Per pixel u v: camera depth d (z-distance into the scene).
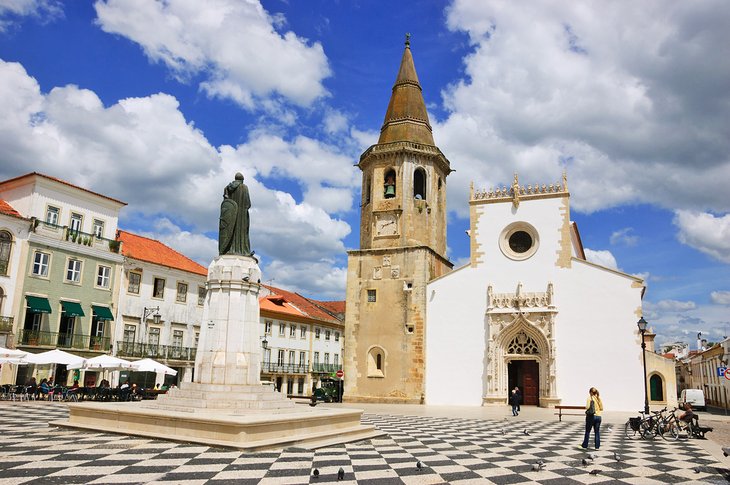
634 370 33.81
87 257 41.41
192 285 50.41
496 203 39.25
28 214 39.06
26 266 37.31
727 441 19.09
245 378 17.38
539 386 35.59
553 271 36.81
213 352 17.31
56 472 9.95
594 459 13.82
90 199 42.97
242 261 18.47
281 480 9.84
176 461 11.34
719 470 12.41
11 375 35.38
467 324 38.19
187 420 14.17
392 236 41.69
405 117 44.47
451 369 37.91
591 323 35.16
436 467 11.92
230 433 13.41
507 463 12.79
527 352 36.34
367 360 40.09
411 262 40.53
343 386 41.19
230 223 18.83
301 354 66.69
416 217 41.94
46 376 37.50
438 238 43.25
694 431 19.94
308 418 15.30
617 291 35.12
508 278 37.81
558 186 38.22
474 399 36.94
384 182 43.03
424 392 38.16
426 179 43.09
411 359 39.00
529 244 38.38
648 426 19.88
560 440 18.11
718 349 59.09
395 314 40.12
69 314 39.56
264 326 60.56
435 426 22.25
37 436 14.84
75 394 32.22
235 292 17.91
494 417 27.95
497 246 38.59
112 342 42.50
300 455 12.73
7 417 20.59
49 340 37.97
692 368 86.81
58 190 40.78
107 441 13.93
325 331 72.38
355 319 41.12
